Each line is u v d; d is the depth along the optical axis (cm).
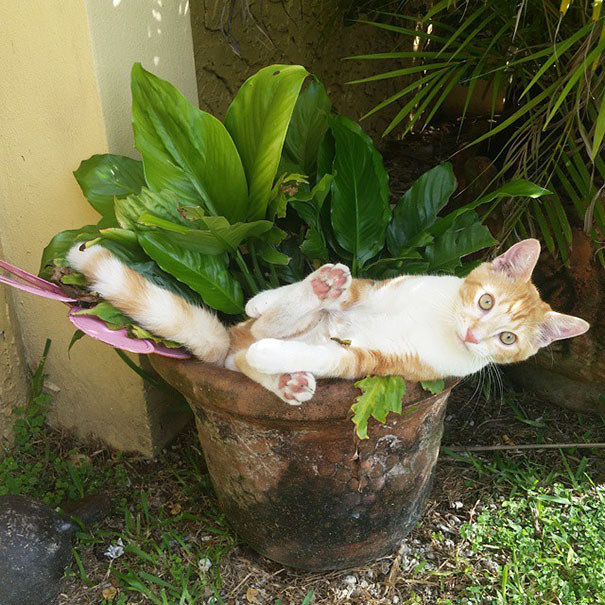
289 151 97
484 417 124
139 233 80
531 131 108
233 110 86
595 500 105
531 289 85
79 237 81
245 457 86
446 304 84
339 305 85
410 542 101
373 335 82
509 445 116
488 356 84
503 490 108
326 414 75
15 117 96
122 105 93
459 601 92
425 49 182
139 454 116
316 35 162
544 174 111
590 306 114
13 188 102
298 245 101
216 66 138
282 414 76
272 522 90
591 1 105
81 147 94
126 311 78
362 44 180
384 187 92
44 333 114
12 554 89
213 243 83
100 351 109
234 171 85
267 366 74
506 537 99
